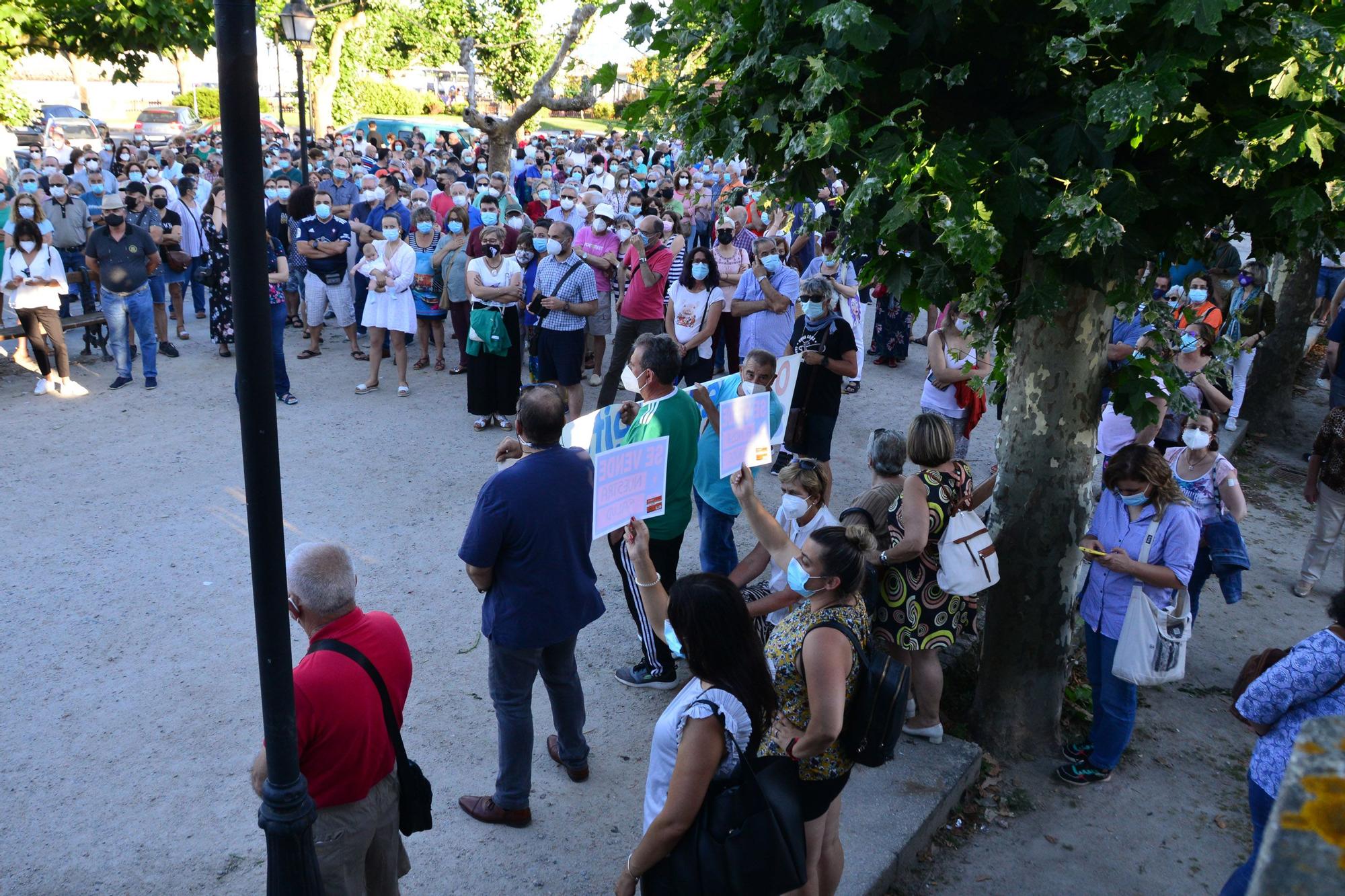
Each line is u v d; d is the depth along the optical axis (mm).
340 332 13055
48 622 5820
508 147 16672
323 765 2947
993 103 4023
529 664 4184
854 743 3215
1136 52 3633
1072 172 3609
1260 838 3395
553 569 4062
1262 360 10789
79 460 8336
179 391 10211
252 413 2533
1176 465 6156
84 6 8070
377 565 6742
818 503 4867
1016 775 5051
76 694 5137
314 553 3029
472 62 17594
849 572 3184
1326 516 7105
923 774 4711
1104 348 4672
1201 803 4941
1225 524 5996
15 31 8047
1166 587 4547
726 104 4109
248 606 6117
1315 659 3225
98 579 6352
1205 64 3266
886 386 11414
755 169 4422
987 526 5109
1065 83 3799
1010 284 4457
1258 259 4246
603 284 10766
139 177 14945
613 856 4211
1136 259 3773
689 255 9039
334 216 11234
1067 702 5629
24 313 9797
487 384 9164
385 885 3281
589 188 16125
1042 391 4703
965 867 4426
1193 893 4332
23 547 6738
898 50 3830
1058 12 3678
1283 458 10328
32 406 9648
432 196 16172
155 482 7930
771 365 5977
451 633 5949
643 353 4961
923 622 4684
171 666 5434
